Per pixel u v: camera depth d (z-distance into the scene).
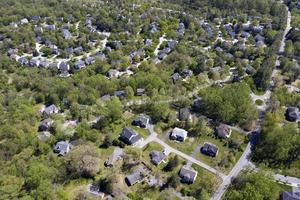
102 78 189.25
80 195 111.38
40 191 106.62
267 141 137.25
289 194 114.56
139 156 127.94
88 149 125.12
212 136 143.62
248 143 141.50
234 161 131.38
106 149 132.88
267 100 171.12
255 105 163.88
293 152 133.50
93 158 122.44
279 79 187.00
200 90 172.12
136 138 137.12
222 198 115.50
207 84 187.50
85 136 137.38
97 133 138.00
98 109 156.88
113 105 152.75
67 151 131.75
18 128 143.88
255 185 114.69
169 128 146.88
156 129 145.62
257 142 141.50
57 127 145.62
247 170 124.50
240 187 117.88
